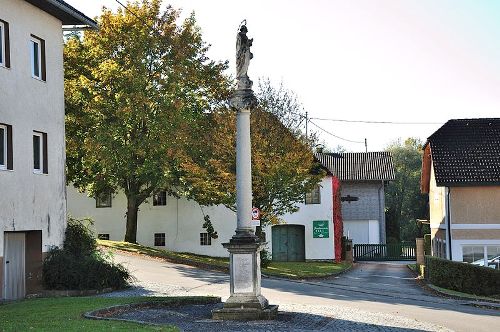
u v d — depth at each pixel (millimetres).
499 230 34844
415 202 83312
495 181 34781
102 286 22531
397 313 19500
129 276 23969
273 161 33375
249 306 16484
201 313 17250
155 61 37156
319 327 15523
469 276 29094
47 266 22359
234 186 33062
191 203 44719
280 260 46156
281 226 46375
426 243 45031
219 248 44406
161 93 36219
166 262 33500
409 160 86125
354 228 65938
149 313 16766
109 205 45688
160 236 45188
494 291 28922
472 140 37750
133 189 39688
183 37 37750
